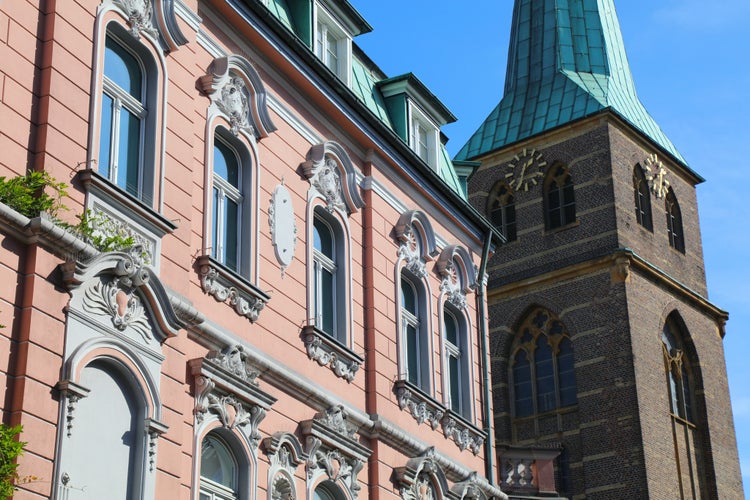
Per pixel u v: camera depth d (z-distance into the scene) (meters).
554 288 48.31
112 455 16.78
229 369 19.83
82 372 16.50
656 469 44.28
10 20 16.69
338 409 22.73
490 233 30.81
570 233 48.84
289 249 22.59
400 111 28.31
